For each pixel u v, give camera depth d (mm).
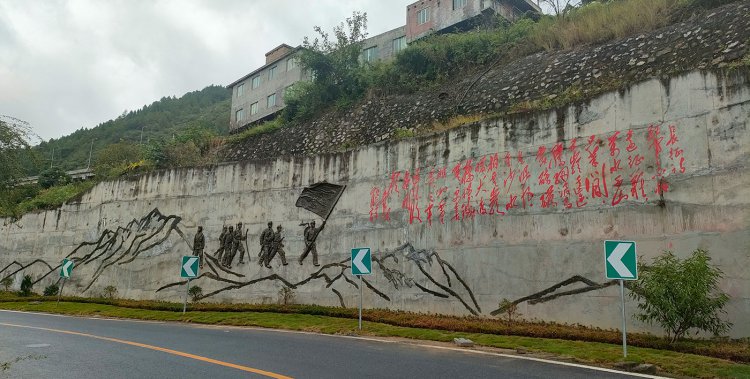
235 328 14297
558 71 18250
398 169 16781
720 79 10984
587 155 12727
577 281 12188
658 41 16312
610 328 11398
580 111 13125
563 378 7344
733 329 9820
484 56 22219
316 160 19062
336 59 26781
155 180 23094
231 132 41906
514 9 33719
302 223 18656
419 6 35062
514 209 13734
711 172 10703
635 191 11727
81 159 66438
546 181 13320
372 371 7758
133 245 22766
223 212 20703
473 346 10484
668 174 11312
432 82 23156
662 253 11031
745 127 10430
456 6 32938
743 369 7766
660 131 11641
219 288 19797
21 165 22250
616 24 18156
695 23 15844
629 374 7684
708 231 10500
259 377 7293
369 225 17016
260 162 20453
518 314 12992
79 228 25422
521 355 9367
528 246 13242
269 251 19078
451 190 15242
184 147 28875
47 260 26297
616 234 11805
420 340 11578
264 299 18656
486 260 13969
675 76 11672
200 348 10109
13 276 27547
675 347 9477
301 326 13922
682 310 9336
